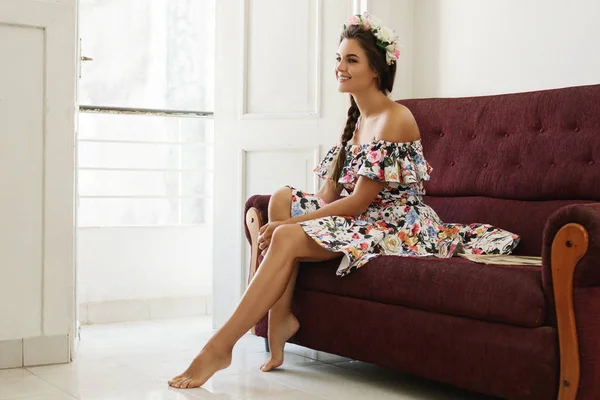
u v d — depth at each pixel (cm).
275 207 296
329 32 385
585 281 205
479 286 228
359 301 268
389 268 257
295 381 274
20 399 244
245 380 273
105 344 344
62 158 296
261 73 389
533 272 222
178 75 465
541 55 341
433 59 401
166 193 465
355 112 306
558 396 210
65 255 297
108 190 453
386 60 293
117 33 453
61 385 262
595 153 278
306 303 288
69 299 299
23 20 287
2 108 287
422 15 407
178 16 464
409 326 250
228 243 390
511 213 297
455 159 325
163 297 434
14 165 289
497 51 363
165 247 436
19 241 291
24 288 292
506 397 223
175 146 466
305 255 270
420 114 343
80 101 447
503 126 312
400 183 286
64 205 297
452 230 296
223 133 392
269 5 388
